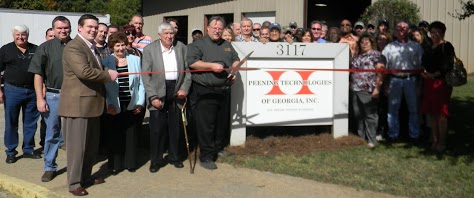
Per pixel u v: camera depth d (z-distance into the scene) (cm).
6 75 735
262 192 598
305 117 825
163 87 678
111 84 636
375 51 802
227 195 588
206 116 691
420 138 852
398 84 817
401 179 630
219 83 687
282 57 802
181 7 2056
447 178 630
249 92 797
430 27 751
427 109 773
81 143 585
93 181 636
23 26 727
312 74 824
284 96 813
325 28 987
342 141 821
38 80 647
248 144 796
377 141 829
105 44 708
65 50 569
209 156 698
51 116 649
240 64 710
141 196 588
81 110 574
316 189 605
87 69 559
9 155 743
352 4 2009
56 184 638
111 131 674
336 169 680
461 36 1382
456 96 1143
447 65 729
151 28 2214
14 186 634
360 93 804
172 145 702
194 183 634
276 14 1711
